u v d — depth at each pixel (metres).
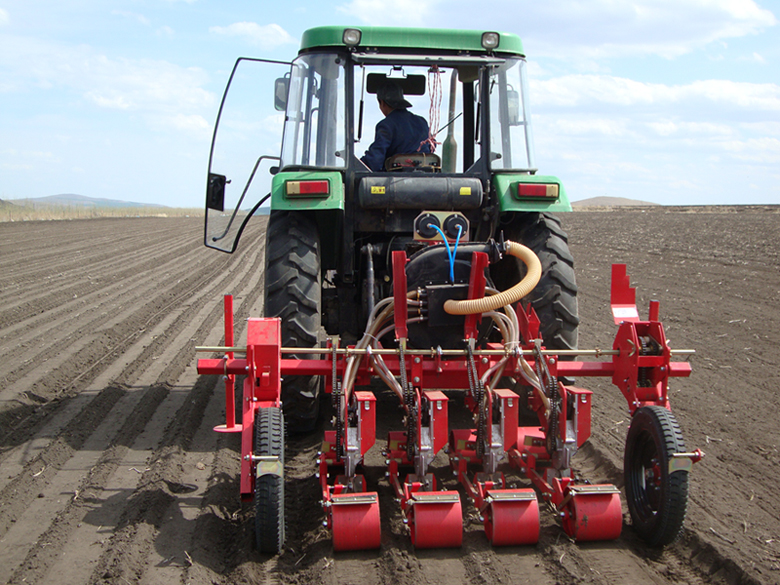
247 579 2.84
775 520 3.38
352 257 4.66
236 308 9.59
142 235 23.73
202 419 5.00
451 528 3.05
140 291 11.12
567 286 4.48
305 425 4.50
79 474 3.96
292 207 4.21
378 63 4.53
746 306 8.89
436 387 3.69
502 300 3.50
